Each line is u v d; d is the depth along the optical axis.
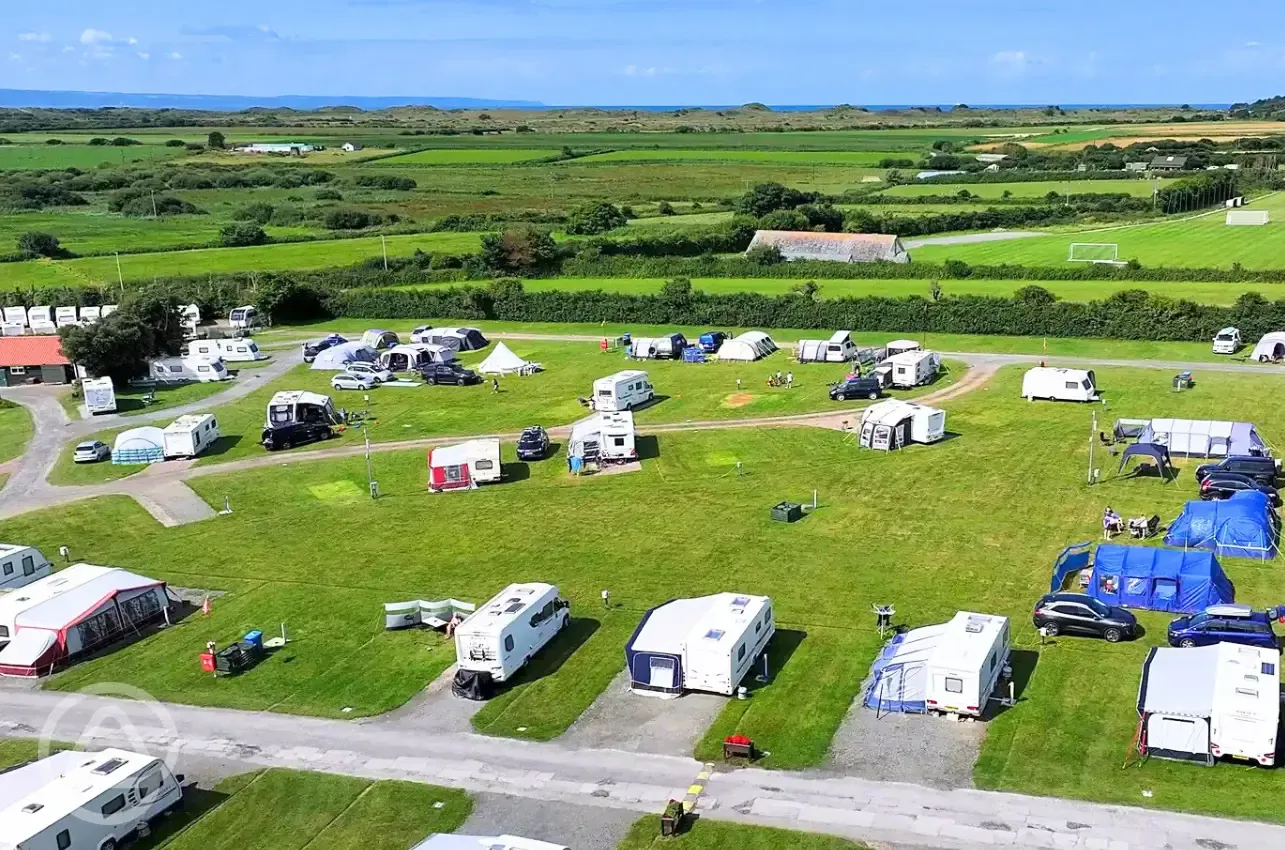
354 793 33.34
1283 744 33.09
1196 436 61.59
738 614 40.31
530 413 80.88
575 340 108.06
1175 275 116.50
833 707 37.03
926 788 31.98
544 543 54.28
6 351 98.94
